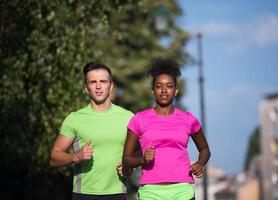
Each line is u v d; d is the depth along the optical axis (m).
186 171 8.81
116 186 9.29
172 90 8.89
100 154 9.23
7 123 14.88
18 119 14.97
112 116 9.34
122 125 9.30
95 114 9.34
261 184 94.50
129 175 9.21
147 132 8.79
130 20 33.81
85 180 9.28
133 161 8.64
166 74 8.93
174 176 8.73
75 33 14.99
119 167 9.13
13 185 26.50
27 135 15.16
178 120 8.88
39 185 26.53
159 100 8.88
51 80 14.88
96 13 15.23
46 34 14.70
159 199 8.72
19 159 16.67
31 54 14.66
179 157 8.79
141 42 34.38
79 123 9.30
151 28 35.28
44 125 15.10
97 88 9.28
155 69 9.03
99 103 9.37
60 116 15.01
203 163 8.89
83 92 15.03
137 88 32.50
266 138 86.75
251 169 100.00
